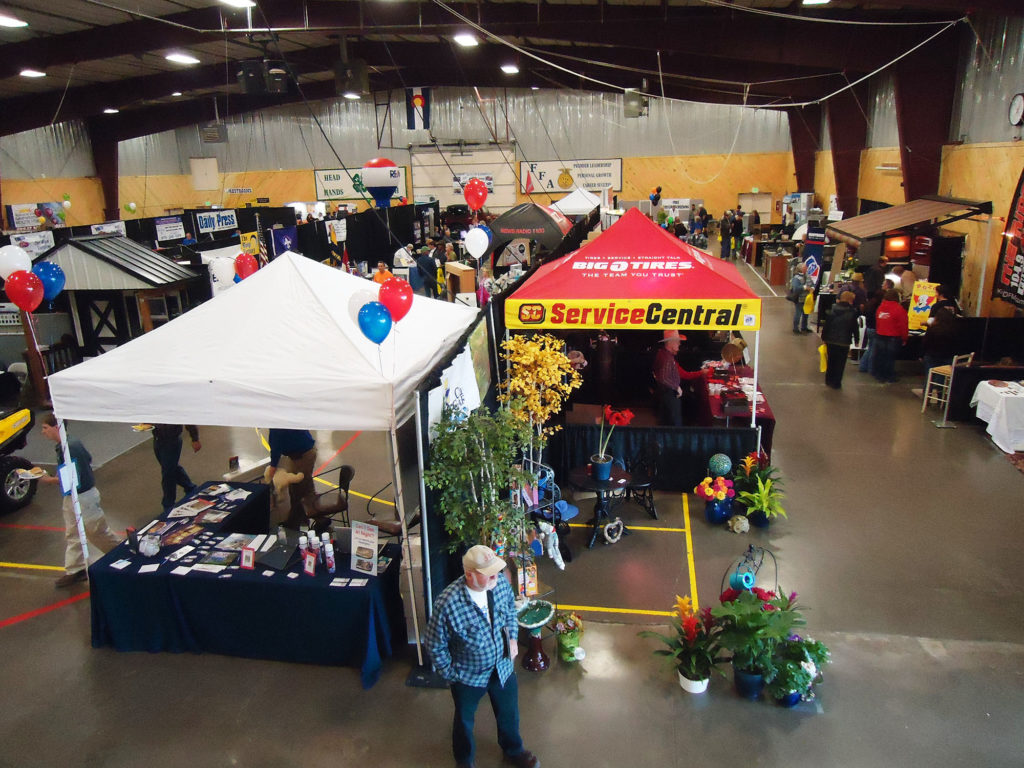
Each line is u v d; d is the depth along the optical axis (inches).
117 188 1019.3
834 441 353.1
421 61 761.6
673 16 506.6
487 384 258.7
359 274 724.0
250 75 507.2
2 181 850.1
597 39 524.1
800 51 507.8
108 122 983.0
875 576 234.2
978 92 457.4
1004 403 332.5
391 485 318.3
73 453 232.5
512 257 676.7
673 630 207.8
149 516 292.0
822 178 890.7
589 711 177.5
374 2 509.4
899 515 275.9
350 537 208.1
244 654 202.4
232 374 193.9
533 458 279.0
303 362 195.0
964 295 474.3
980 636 202.5
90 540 241.8
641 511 283.6
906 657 194.2
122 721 178.7
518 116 1102.4
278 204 1205.1
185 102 991.6
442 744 168.6
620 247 277.4
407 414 195.9
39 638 214.1
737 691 183.3
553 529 237.3
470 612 142.9
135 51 536.4
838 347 430.3
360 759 164.7
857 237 468.1
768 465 281.1
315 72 848.3
